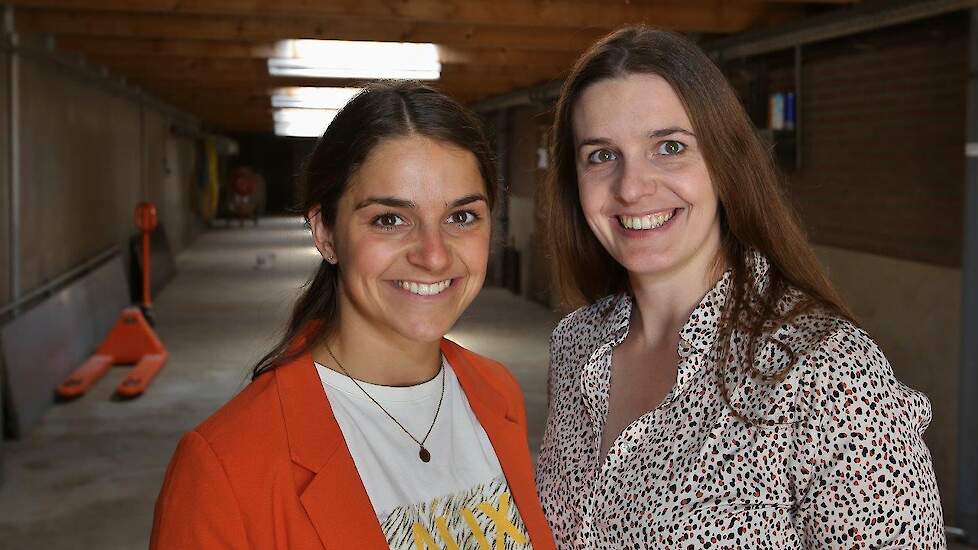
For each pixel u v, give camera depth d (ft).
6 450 17.35
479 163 4.26
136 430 18.67
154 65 31.09
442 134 4.12
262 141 94.27
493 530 4.61
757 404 4.59
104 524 13.88
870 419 4.31
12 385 18.08
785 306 4.82
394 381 4.51
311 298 4.56
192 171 62.08
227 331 29.45
